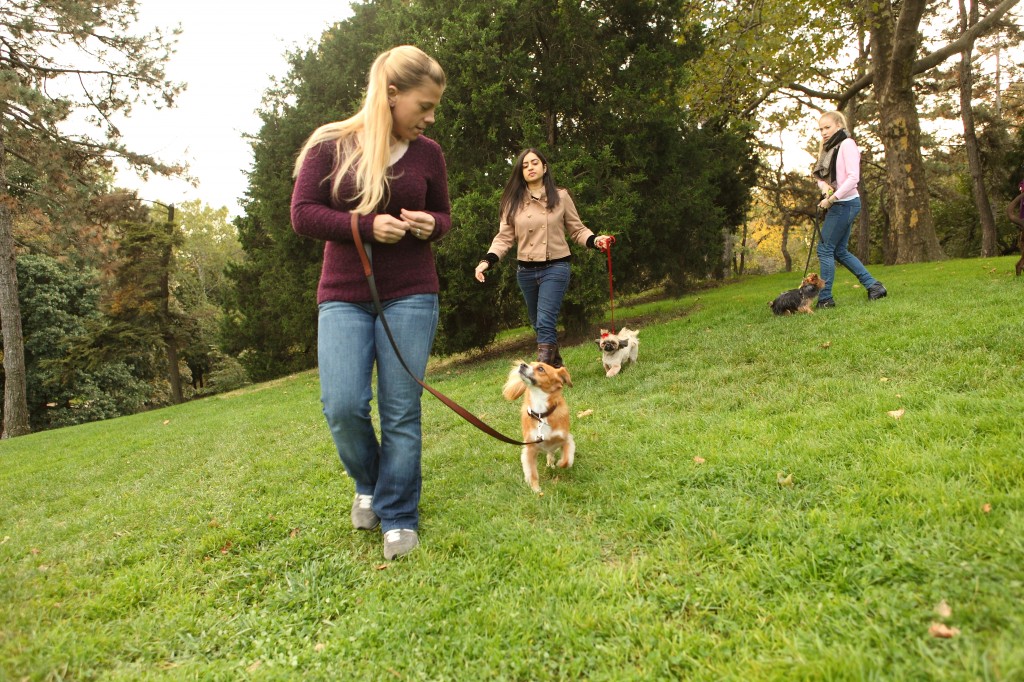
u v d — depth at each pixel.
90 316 23.47
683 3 10.10
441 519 3.03
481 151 9.15
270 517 3.37
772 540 2.31
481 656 1.97
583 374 6.50
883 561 2.04
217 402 12.04
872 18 13.21
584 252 8.36
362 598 2.41
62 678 2.09
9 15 13.55
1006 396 3.22
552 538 2.66
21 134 13.88
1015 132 22.75
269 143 13.35
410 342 2.71
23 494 5.26
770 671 1.68
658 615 2.03
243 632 2.29
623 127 9.07
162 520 3.66
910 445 2.83
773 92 17.22
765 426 3.56
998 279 7.05
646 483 3.10
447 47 8.60
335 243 2.69
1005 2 12.71
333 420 2.66
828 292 6.89
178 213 44.53
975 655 1.56
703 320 8.30
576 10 8.48
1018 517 2.07
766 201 31.62
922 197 13.86
